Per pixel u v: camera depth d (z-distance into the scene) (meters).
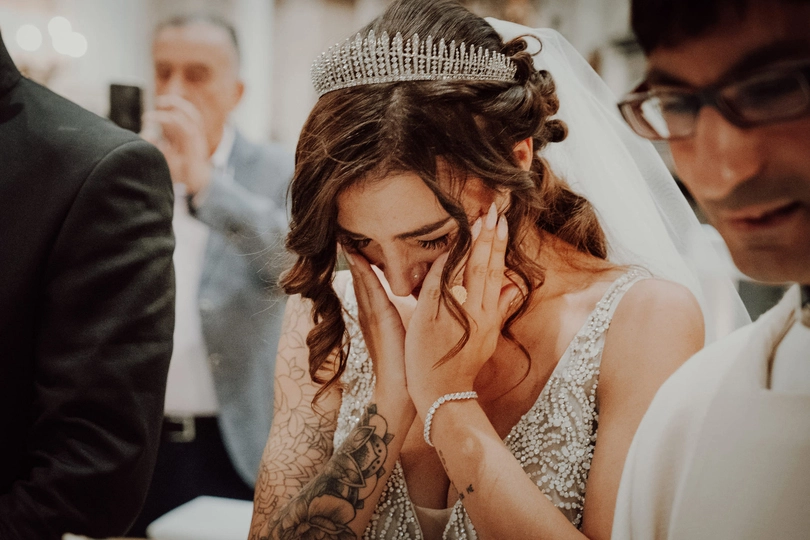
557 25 1.64
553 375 1.20
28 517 1.15
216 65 2.54
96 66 2.58
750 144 0.84
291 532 1.18
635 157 1.28
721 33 0.83
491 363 1.27
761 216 0.87
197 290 2.47
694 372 0.96
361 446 1.19
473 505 1.08
